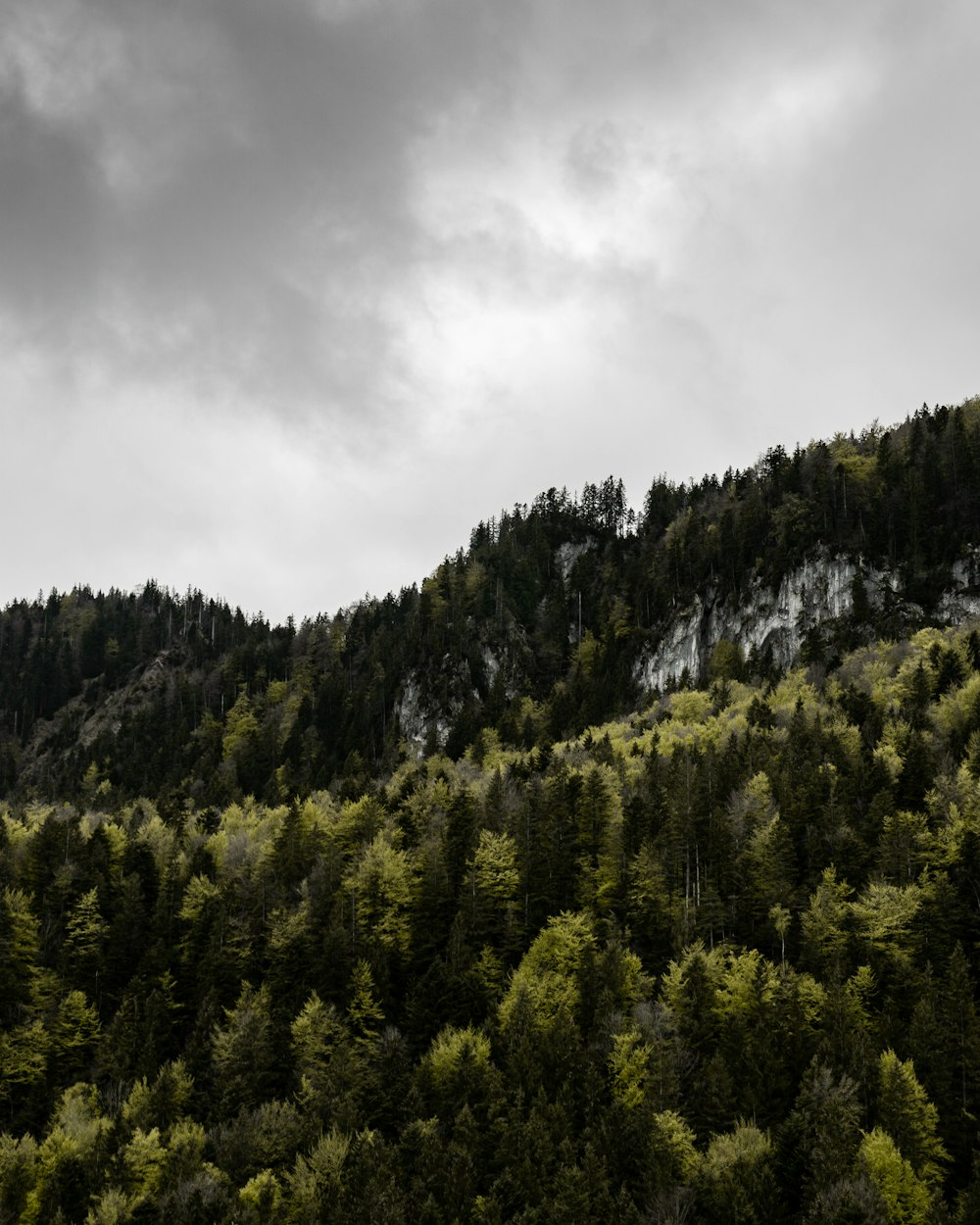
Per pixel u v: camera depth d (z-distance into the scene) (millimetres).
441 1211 64938
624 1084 74938
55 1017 97938
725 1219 62656
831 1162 61969
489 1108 74125
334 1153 71688
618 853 106500
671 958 91188
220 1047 86250
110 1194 70062
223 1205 67188
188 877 116750
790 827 102688
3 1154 76688
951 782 103125
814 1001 79250
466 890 103625
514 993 86375
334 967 96625
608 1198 63625
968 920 87688
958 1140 68750
